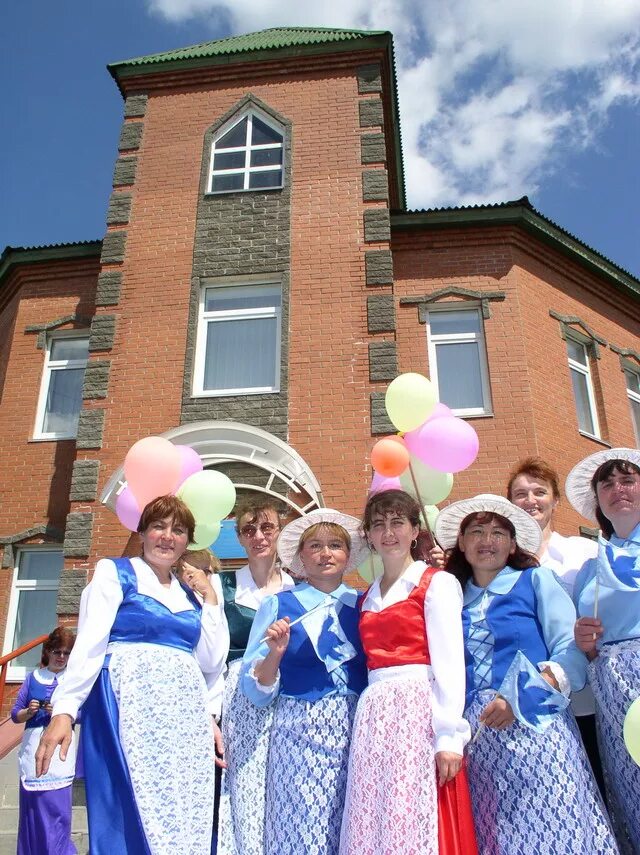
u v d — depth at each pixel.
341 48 10.62
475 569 3.48
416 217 10.51
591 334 10.99
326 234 9.59
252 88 10.74
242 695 3.55
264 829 3.17
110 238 9.89
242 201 9.95
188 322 9.31
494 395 9.65
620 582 3.09
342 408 8.65
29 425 10.32
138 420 8.82
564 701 2.96
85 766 2.87
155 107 10.80
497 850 2.84
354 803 2.82
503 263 10.43
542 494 4.11
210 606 3.46
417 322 10.20
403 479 4.98
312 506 8.09
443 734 2.81
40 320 10.95
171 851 2.72
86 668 2.92
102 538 8.24
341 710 3.15
